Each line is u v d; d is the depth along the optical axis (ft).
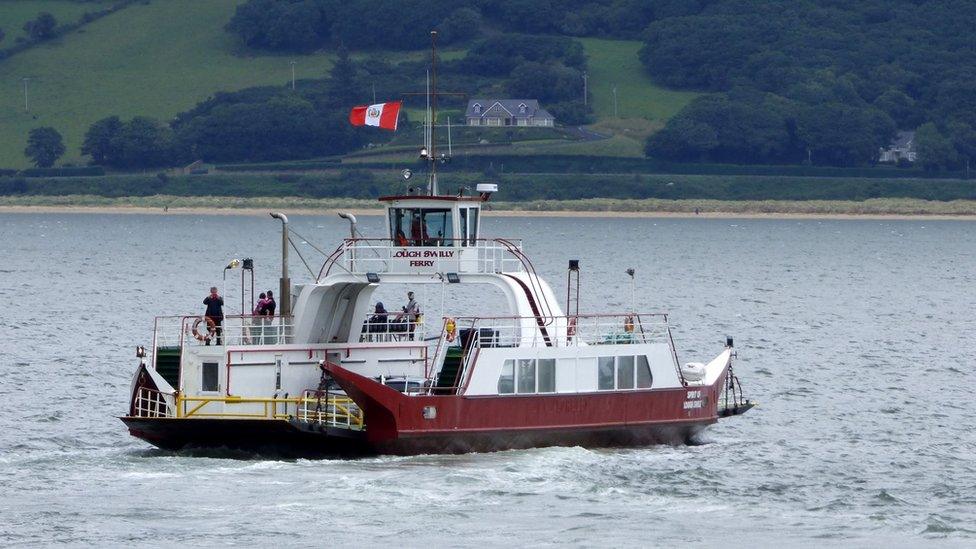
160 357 540.11
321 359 533.14
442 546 413.80
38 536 419.54
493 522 439.63
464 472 495.82
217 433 506.48
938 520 456.04
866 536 435.53
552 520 444.14
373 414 502.38
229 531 425.28
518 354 522.88
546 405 526.16
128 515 442.09
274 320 540.11
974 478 524.93
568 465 510.58
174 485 477.36
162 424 504.84
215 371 520.42
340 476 488.44
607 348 540.52
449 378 536.01
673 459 538.47
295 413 523.70
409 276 543.80
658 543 423.23
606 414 538.06
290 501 458.09
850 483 512.22
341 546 411.95
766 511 465.47
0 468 505.25
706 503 472.85
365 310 547.90
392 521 437.99
